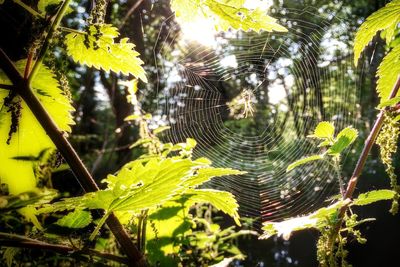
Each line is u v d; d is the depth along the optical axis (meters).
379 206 8.00
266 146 6.46
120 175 1.19
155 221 1.82
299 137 6.49
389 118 1.51
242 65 5.93
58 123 1.56
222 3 1.45
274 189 5.62
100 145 8.48
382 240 7.65
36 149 1.54
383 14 1.64
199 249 2.67
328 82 5.94
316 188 6.03
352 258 7.57
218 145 6.27
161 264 1.81
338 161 1.64
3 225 1.65
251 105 6.16
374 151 9.02
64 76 1.57
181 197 1.69
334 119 5.69
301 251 8.48
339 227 1.45
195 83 5.95
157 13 4.39
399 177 7.08
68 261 1.91
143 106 5.73
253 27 1.52
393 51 1.69
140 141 2.15
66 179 3.60
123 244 1.40
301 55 5.73
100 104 10.75
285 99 6.23
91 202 1.24
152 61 5.54
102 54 1.59
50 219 1.99
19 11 1.55
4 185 1.52
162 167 1.20
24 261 1.81
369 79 7.99
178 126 5.86
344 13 8.30
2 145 1.52
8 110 1.39
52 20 1.40
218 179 5.52
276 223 1.40
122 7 4.66
